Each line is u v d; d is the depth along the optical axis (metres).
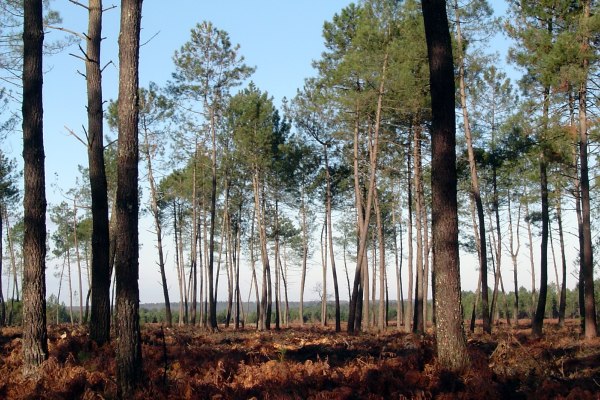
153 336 15.45
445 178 9.45
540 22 19.94
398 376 9.05
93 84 13.17
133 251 8.69
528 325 37.06
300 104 31.33
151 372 9.54
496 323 39.41
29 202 9.79
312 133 32.47
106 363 10.08
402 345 13.25
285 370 9.74
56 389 8.56
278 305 42.81
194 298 38.50
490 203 34.72
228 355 11.74
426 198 30.14
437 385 8.33
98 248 12.73
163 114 30.66
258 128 33.28
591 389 8.35
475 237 35.28
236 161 35.19
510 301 66.19
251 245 43.88
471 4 20.95
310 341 16.36
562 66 17.91
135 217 8.82
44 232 9.91
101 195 12.95
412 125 24.77
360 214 27.16
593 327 18.73
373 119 26.06
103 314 12.49
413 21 21.92
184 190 39.47
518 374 9.05
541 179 21.69
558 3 19.05
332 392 8.12
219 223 45.22
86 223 43.91
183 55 29.70
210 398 8.36
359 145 30.02
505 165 21.75
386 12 23.05
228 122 34.09
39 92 10.07
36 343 9.53
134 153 8.91
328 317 75.06
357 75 23.14
